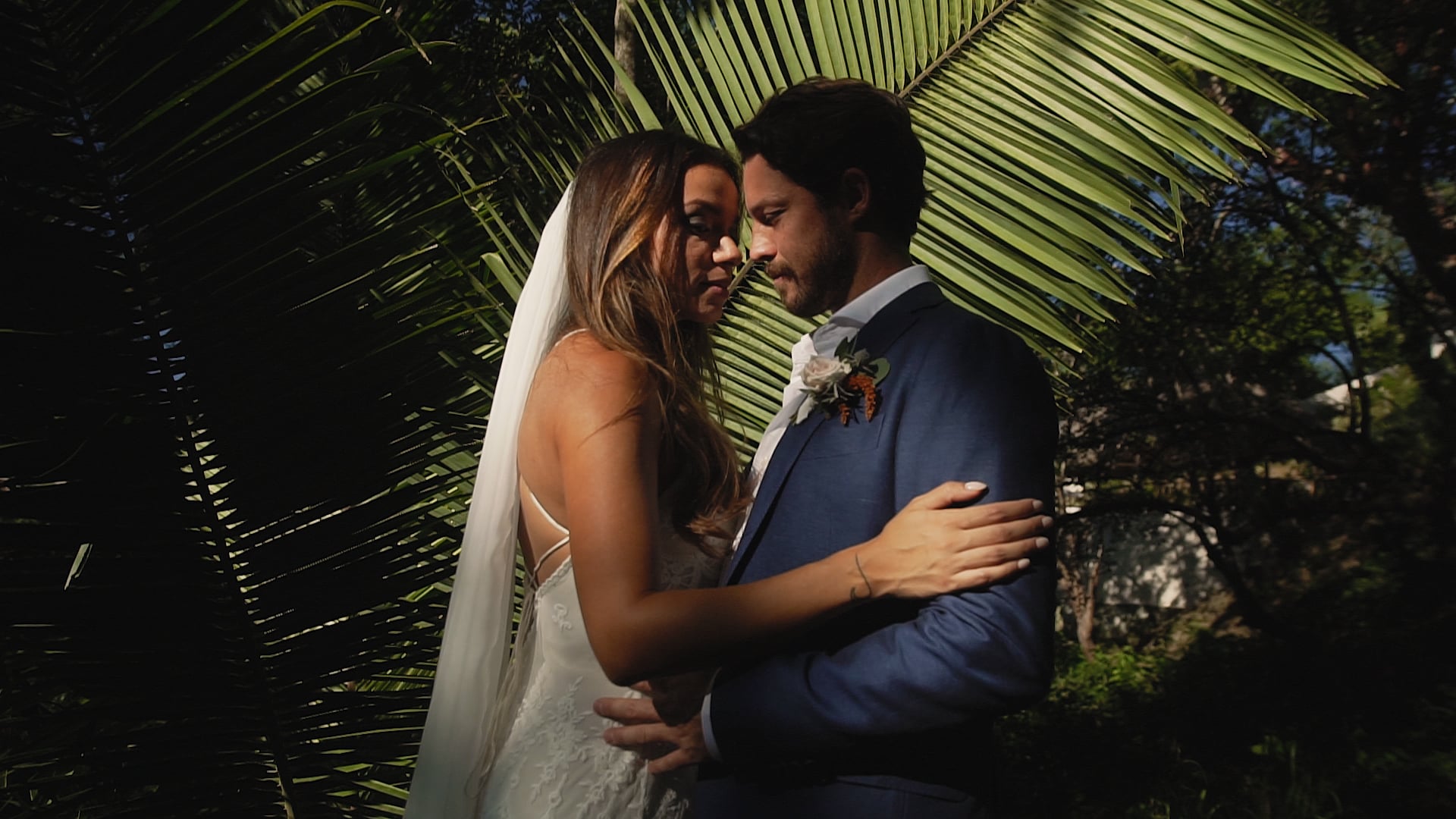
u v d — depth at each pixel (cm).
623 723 173
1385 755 861
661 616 151
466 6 402
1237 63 279
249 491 210
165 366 203
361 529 217
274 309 206
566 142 302
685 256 184
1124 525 1387
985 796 156
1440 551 1145
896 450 157
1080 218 280
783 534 162
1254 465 1172
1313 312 1162
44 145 190
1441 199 966
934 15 291
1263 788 812
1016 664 141
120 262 198
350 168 208
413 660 224
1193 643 1352
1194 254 1037
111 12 189
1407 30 858
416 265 230
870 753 154
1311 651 1120
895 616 155
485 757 185
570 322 186
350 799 235
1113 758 992
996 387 154
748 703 154
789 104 172
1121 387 1098
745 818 159
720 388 211
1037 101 285
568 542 177
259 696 218
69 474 199
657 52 389
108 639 206
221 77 193
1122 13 286
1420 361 1115
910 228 176
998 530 145
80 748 210
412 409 217
